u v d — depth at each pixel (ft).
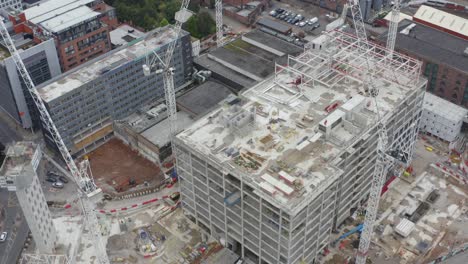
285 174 590.14
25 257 625.82
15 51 592.60
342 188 653.71
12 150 583.99
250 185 585.63
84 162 577.84
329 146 633.20
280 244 593.42
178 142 648.38
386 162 560.20
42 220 629.51
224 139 650.02
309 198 569.23
